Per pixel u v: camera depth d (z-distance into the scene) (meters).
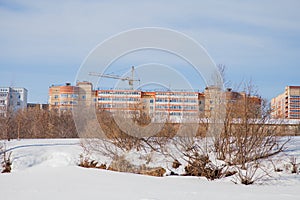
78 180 11.77
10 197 9.02
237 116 14.30
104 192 9.66
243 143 13.55
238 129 13.75
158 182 11.77
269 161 14.22
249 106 14.05
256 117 13.78
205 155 14.27
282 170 13.79
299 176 13.14
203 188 10.74
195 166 13.91
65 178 12.18
